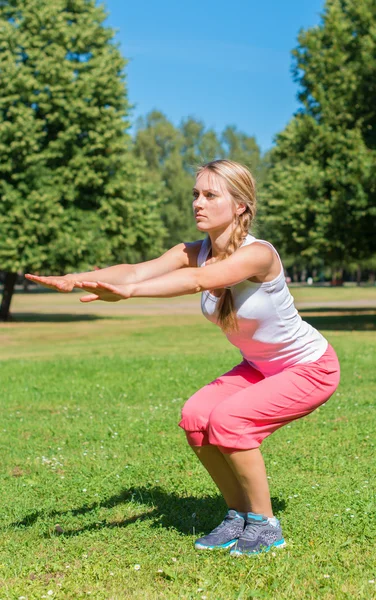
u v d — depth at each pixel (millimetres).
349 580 3186
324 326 23547
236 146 84688
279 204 28406
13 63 28516
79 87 29453
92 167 30266
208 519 4223
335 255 28734
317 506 4375
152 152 75938
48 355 16016
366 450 5973
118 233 31891
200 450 3727
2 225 28141
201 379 10750
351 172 23422
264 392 3562
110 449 6336
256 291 3510
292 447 6164
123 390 9961
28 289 82500
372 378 10570
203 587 3121
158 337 20672
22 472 5707
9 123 27969
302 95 27578
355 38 24891
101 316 33031
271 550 3605
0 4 30453
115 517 4391
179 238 69625
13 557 3701
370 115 24297
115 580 3289
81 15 31000
